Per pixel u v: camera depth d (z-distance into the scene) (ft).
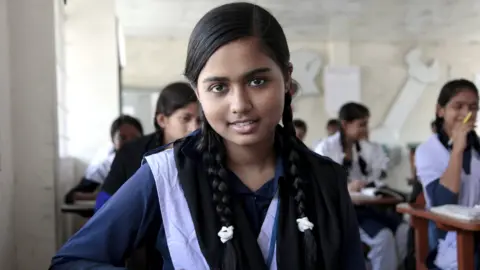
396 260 9.04
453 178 6.10
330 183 2.73
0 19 5.40
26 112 6.66
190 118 5.94
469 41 22.81
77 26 12.62
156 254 3.44
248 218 2.54
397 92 22.85
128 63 20.67
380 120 22.75
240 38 2.36
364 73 22.52
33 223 6.65
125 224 2.58
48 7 6.70
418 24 19.47
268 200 2.59
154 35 20.43
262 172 2.67
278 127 2.75
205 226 2.46
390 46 22.75
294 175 2.62
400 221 9.61
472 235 5.39
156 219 2.63
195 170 2.59
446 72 23.09
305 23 18.98
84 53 12.66
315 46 22.22
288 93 2.74
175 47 20.97
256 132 2.46
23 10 6.64
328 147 10.20
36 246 6.64
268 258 2.48
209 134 2.62
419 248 6.39
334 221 2.59
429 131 23.03
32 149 6.67
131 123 9.99
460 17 18.44
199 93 2.51
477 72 23.25
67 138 11.74
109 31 12.72
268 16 2.49
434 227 6.30
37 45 6.69
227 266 2.36
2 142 5.26
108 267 2.44
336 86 22.04
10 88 6.11
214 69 2.39
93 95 12.71
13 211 6.07
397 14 17.97
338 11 17.39
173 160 2.63
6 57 5.66
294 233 2.50
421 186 7.80
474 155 6.35
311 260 2.46
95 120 12.71
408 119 22.90
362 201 8.60
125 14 17.12
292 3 16.30
